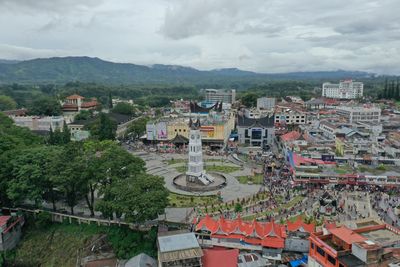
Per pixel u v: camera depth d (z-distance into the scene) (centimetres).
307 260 7750
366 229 7225
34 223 10875
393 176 12838
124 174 10669
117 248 9469
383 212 10769
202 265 7544
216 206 11588
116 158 10938
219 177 14900
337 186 13062
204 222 9056
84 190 10588
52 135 17738
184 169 16288
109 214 9706
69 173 10138
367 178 12938
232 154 18938
